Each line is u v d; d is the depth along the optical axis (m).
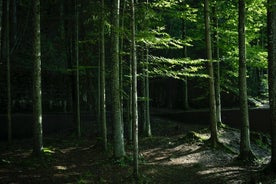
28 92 29.98
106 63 30.83
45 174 12.80
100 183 12.24
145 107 23.48
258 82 37.75
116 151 15.16
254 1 19.36
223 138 21.39
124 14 16.38
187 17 18.16
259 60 23.39
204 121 29.66
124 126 26.44
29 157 14.84
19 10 37.06
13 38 34.22
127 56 25.30
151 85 38.16
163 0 15.51
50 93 31.45
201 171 14.88
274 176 12.60
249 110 28.73
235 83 32.84
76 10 23.31
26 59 33.50
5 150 17.80
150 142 21.02
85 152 17.64
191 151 18.62
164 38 13.42
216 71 23.94
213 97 19.33
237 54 23.14
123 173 13.70
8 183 11.27
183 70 15.68
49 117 27.44
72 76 24.53
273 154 13.12
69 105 32.09
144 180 12.80
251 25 22.08
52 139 22.34
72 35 25.11
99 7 19.09
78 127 23.23
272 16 13.10
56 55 35.59
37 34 14.90
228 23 22.14
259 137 22.94
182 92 35.66
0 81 28.64
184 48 31.03
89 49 27.94
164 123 28.19
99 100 23.14
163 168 15.18
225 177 13.77
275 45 13.12
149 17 16.77
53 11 32.59
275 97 13.15
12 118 26.17
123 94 17.98
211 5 21.72
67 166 14.41
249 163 15.96
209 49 19.11
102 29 17.88
